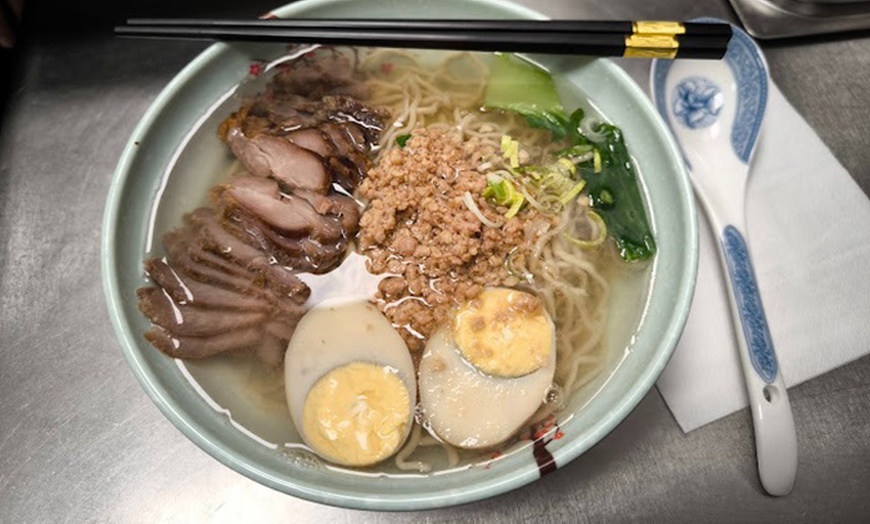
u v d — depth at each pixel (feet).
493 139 0.82
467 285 0.72
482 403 0.69
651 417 0.77
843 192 0.87
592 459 0.75
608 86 0.79
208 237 0.74
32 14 0.97
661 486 0.74
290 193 0.77
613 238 0.76
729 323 0.79
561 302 0.75
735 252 0.81
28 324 0.82
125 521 0.74
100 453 0.76
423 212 0.75
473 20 0.78
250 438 0.67
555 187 0.79
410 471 0.66
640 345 0.69
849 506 0.74
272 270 0.73
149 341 0.68
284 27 0.77
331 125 0.81
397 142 0.81
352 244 0.75
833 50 0.97
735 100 0.89
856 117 0.93
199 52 0.95
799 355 0.79
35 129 0.91
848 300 0.82
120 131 0.91
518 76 0.84
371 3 0.81
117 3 0.97
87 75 0.94
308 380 0.69
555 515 0.74
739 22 0.97
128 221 0.72
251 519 0.74
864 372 0.80
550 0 0.99
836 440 0.77
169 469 0.76
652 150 0.76
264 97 0.82
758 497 0.74
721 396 0.77
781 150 0.89
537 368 0.70
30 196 0.88
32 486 0.75
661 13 0.98
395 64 0.86
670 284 0.70
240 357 0.71
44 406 0.78
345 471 0.65
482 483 0.59
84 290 0.83
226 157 0.80
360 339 0.70
